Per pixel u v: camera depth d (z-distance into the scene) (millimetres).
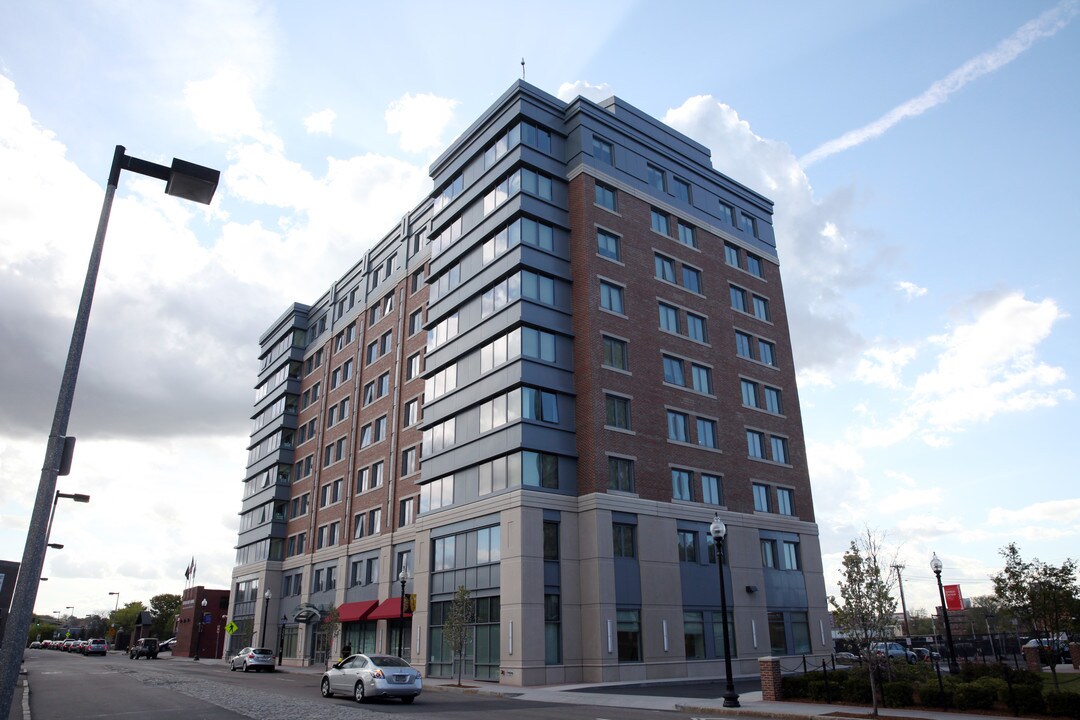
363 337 57531
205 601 79250
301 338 69188
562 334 38250
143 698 23281
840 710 19844
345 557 51969
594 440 36062
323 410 61562
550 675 32156
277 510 63719
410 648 40969
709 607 37969
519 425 35031
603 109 43188
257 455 72000
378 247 58156
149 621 105250
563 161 41750
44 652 101688
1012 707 18125
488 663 34094
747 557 41062
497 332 37969
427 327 44938
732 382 44906
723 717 19656
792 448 47062
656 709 21516
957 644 42594
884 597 19375
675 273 44125
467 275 41875
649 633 34812
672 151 46906
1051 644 28672
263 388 74938
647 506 37000
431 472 41094
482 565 35562
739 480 42719
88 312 9305
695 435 41125
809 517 46125
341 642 49656
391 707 21500
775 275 51562
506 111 41562
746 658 38656
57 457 8500
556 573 34062
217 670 46656
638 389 39062
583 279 38906
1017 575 29266
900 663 22672
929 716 18062
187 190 10938
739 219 50656
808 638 42781
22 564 8000
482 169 42531
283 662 58062
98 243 9742
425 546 40219
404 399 49688
